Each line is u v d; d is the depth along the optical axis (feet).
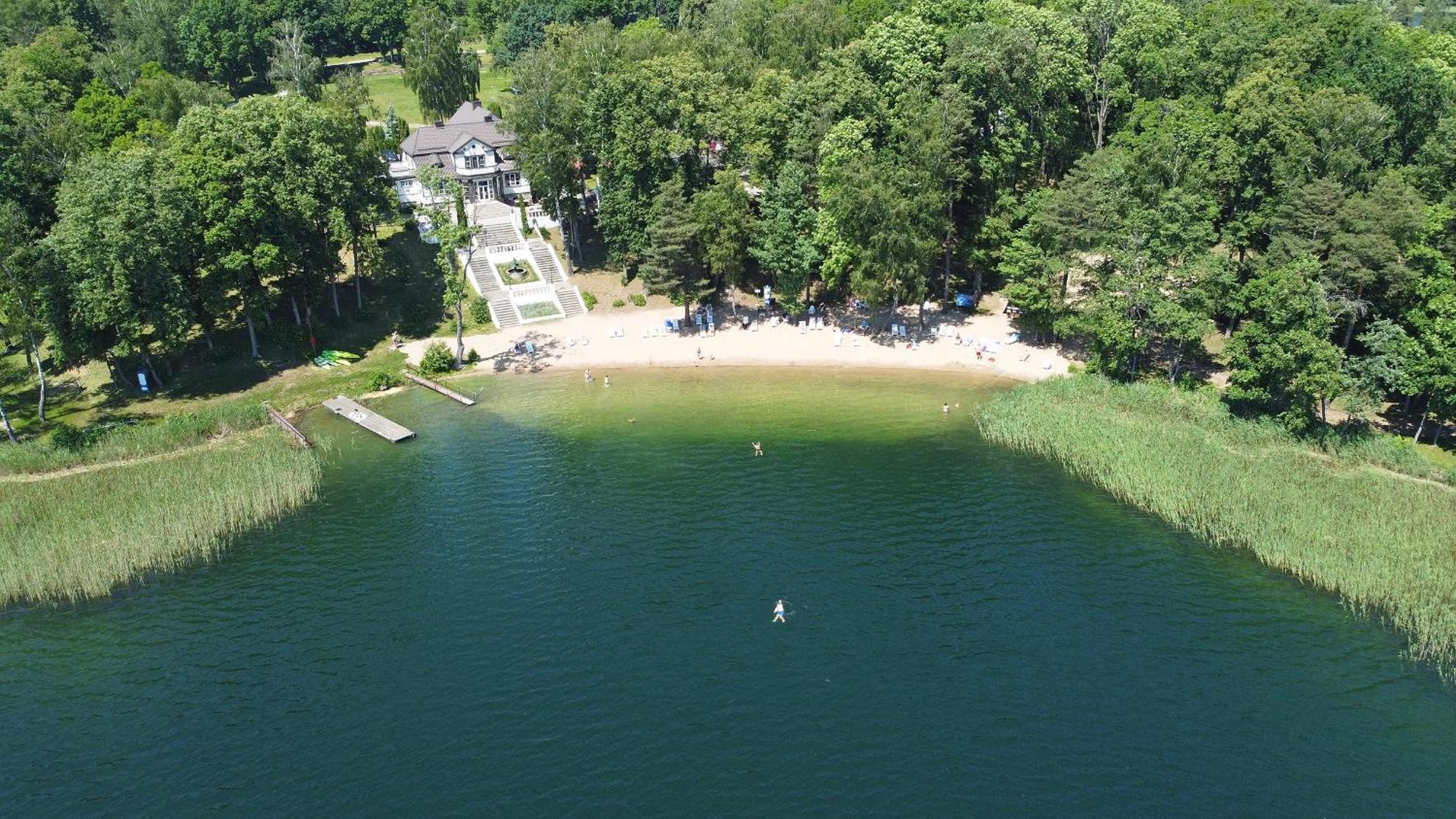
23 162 335.88
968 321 356.79
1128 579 212.84
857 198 315.58
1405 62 320.70
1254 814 151.53
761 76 381.19
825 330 361.71
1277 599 205.16
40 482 260.62
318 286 355.77
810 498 249.14
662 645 193.98
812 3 459.73
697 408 309.01
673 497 252.01
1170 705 175.42
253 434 294.25
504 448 286.05
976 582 212.64
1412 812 151.43
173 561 231.09
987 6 376.68
